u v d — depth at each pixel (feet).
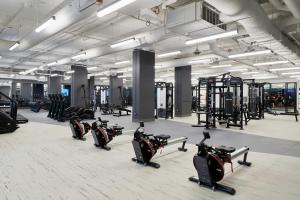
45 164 12.69
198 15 16.38
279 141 19.45
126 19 21.67
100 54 30.12
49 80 59.82
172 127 26.89
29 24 23.73
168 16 18.22
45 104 52.26
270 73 51.55
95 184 10.01
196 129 25.67
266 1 17.04
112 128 16.58
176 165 12.62
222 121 28.02
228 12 12.97
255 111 38.58
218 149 9.97
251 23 15.08
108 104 48.88
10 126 22.57
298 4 12.17
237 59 36.14
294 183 10.23
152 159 13.70
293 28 21.12
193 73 56.24
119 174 11.23
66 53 37.50
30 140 19.02
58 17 17.54
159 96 39.37
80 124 19.52
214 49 28.37
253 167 12.37
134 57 31.22
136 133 12.85
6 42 26.35
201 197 8.84
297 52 27.20
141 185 9.95
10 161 13.17
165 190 9.45
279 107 59.82
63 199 8.61
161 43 29.30
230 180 10.54
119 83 55.93
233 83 28.55
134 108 31.40
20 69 55.47
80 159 13.67
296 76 55.11
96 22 22.65
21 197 8.74
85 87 43.45
